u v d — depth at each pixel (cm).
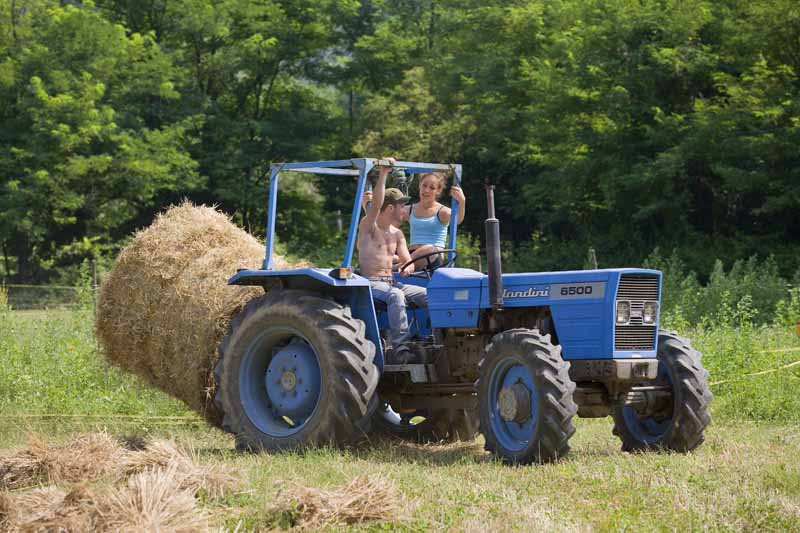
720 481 679
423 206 963
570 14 3928
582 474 707
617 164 3544
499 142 4428
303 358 877
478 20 4488
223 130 4997
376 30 5344
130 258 1033
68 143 4181
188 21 4956
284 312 872
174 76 4769
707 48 3356
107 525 531
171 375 998
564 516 580
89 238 4769
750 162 3244
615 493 644
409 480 683
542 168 4447
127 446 872
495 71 4288
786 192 3173
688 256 3409
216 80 5300
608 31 3538
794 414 1048
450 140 4562
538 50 4266
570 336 812
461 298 862
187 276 995
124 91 4588
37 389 1159
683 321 1523
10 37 4509
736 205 3572
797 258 3228
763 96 3134
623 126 3497
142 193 4531
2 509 565
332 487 625
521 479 696
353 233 875
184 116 4809
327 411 836
